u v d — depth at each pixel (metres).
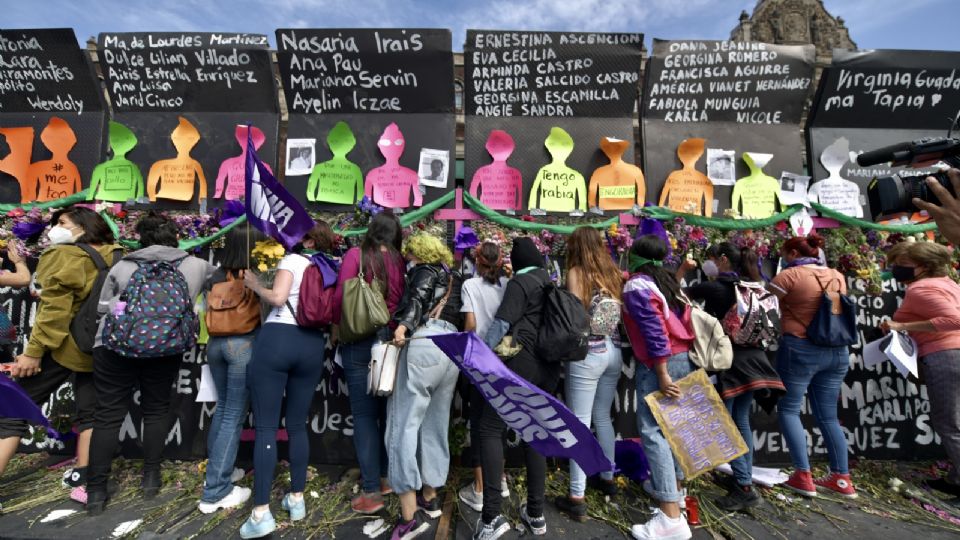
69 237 2.84
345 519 2.59
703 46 3.50
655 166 3.50
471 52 3.43
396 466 2.31
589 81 3.49
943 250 2.93
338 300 2.51
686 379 2.52
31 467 3.12
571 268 2.71
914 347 2.91
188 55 3.42
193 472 3.06
